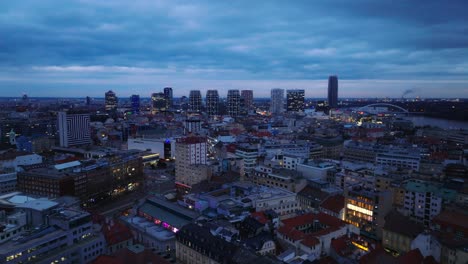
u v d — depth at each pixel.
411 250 166.38
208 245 163.38
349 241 178.38
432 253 171.38
